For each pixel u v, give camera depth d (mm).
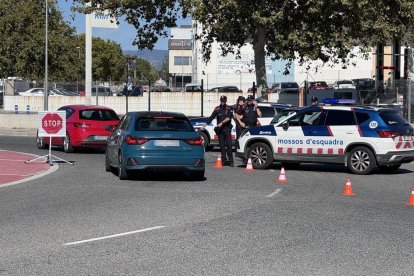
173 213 10562
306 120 17375
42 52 43688
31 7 43750
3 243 8320
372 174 16922
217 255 7691
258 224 9656
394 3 27422
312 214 10562
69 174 16078
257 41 28312
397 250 8016
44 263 7301
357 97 34719
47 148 23891
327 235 8891
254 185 14266
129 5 27609
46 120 17875
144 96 42656
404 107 28781
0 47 43438
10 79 49625
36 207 11180
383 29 26750
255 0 26422
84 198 12203
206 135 23516
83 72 57531
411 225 9703
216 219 10039
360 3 24547
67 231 9094
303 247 8141
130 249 7992
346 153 16797
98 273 6879
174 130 14664
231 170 17484
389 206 11531
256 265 7223
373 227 9516
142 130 14539
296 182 14938
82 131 21719
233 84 60500
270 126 17781
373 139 16422
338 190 13664
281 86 49719
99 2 28359
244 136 18016
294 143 17359
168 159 14414
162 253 7785
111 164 16156
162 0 28125
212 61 63062
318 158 17109
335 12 26281
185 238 8641
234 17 26703
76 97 43562
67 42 45719
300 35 26344
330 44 26641
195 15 25828
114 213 10562
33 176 15555
